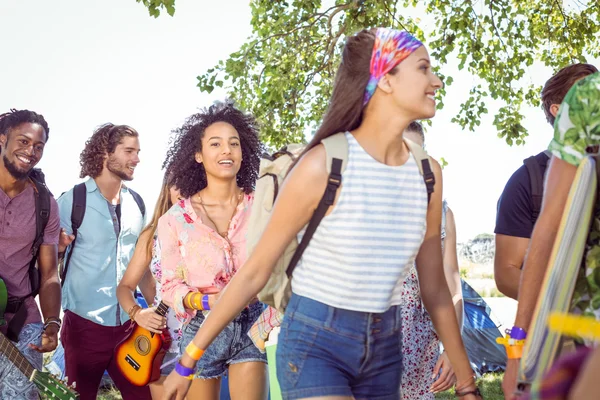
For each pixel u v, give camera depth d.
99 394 8.20
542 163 3.69
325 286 2.54
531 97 12.20
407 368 3.71
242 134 4.47
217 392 4.18
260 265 2.59
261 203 3.02
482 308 9.50
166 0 8.58
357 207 2.49
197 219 4.20
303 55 11.57
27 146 4.64
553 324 1.25
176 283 4.15
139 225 5.69
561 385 1.15
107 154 5.58
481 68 11.98
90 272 5.44
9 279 4.65
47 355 8.66
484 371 9.15
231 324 4.04
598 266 2.24
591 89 2.35
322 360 2.54
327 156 2.48
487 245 33.94
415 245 2.60
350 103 2.55
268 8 11.62
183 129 4.41
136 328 4.98
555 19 12.59
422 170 2.61
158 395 5.14
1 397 4.44
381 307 2.58
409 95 2.52
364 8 10.21
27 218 4.71
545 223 2.50
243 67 11.32
